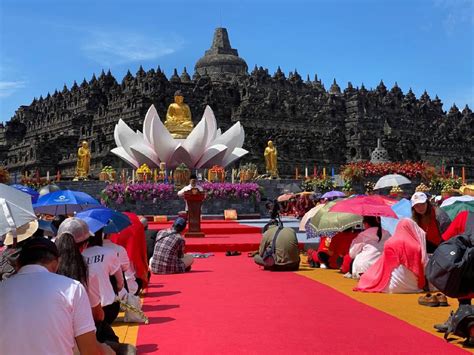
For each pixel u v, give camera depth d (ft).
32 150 367.45
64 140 367.86
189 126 231.09
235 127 225.97
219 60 484.74
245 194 173.78
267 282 66.33
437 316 47.42
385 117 445.78
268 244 76.02
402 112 469.57
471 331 38.29
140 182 179.52
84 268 33.86
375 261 64.28
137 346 40.01
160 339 41.91
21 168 373.20
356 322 45.60
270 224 90.12
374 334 41.86
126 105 340.80
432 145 445.78
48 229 50.96
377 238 66.08
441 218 59.31
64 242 33.50
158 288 63.87
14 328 24.02
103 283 42.22
